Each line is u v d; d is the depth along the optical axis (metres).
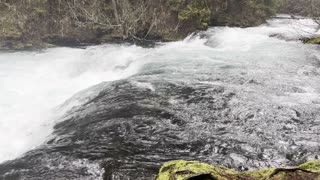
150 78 8.92
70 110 7.55
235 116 6.57
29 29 13.41
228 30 15.21
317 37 13.07
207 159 5.16
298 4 23.03
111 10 14.66
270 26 17.12
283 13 23.19
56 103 8.58
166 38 14.36
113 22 14.65
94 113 7.03
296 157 5.18
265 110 6.79
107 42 14.37
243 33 14.80
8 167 5.19
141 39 14.61
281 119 6.43
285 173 3.72
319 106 7.00
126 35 14.31
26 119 7.58
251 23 17.16
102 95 8.01
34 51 12.91
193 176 3.64
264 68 9.62
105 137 5.93
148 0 14.74
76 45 14.16
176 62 10.49
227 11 16.98
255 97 7.43
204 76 8.94
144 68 10.14
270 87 8.08
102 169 4.93
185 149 5.46
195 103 7.18
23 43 13.16
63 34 14.03
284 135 5.85
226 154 5.29
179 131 6.03
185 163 4.10
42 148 5.78
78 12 14.33
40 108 8.20
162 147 5.54
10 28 12.93
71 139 6.00
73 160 5.24
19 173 5.00
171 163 4.19
